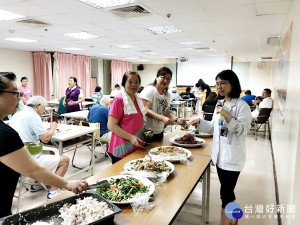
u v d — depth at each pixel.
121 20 4.07
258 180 3.30
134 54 9.42
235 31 4.89
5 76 1.01
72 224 0.94
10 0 3.08
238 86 1.87
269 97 5.79
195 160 1.79
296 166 1.69
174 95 7.95
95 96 7.34
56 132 3.02
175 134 2.57
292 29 2.51
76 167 3.69
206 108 4.98
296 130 1.76
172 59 12.59
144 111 2.06
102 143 4.20
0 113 1.01
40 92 8.61
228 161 1.89
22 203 2.62
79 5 3.30
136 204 1.12
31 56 8.56
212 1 3.09
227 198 2.01
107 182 1.25
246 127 1.80
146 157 1.73
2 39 5.97
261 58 10.19
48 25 4.43
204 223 2.21
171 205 1.15
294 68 2.09
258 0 3.01
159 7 3.37
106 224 0.95
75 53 9.03
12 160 0.98
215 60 11.53
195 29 4.77
